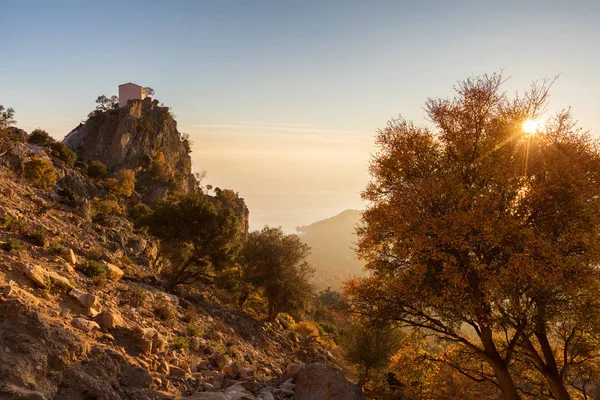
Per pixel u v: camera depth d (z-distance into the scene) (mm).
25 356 8023
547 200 13188
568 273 12484
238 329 30281
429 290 13656
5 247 14805
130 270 29328
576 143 14039
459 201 13180
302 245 44500
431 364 17641
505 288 12422
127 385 9555
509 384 14383
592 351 15859
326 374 13930
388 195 16203
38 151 76625
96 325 11055
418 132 16078
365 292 15664
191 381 11945
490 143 14969
